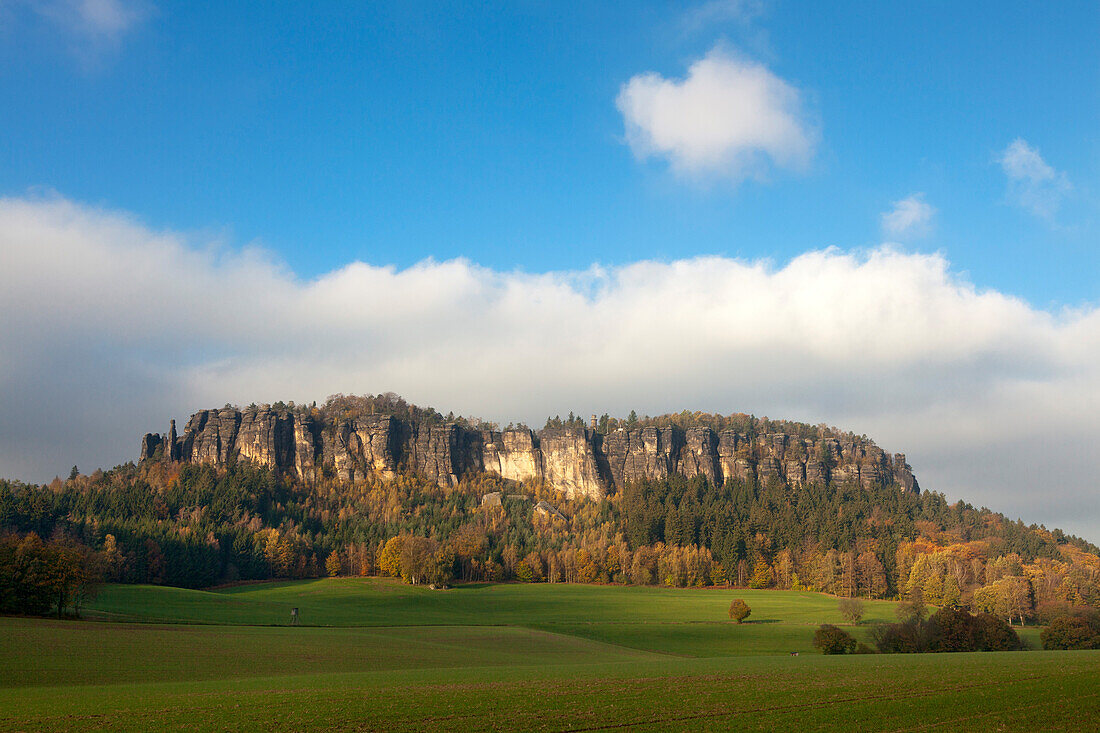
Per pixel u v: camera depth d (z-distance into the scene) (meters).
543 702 41.50
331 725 35.78
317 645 84.06
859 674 53.03
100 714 38.34
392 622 136.12
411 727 35.47
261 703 41.41
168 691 47.41
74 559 100.75
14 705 41.38
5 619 88.56
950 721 36.34
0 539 105.06
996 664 57.84
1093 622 104.19
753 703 40.91
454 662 76.75
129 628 88.88
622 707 40.00
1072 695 41.94
